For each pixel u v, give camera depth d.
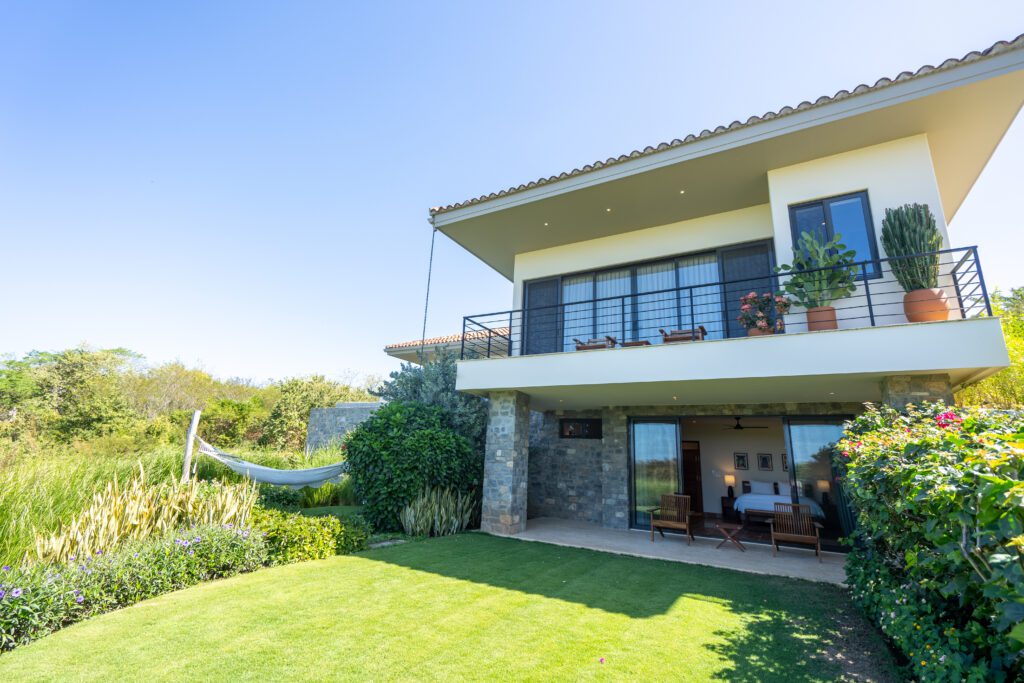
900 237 6.31
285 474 9.91
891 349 5.70
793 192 7.50
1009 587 1.85
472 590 5.13
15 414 23.17
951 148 7.19
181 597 4.76
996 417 3.56
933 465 2.51
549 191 8.66
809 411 8.79
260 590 5.01
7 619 3.59
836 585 5.76
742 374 6.47
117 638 3.73
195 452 9.73
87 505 6.04
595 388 8.03
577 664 3.41
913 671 3.07
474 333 10.59
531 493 11.51
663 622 4.32
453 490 9.32
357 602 4.66
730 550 7.91
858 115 6.42
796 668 3.41
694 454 13.45
